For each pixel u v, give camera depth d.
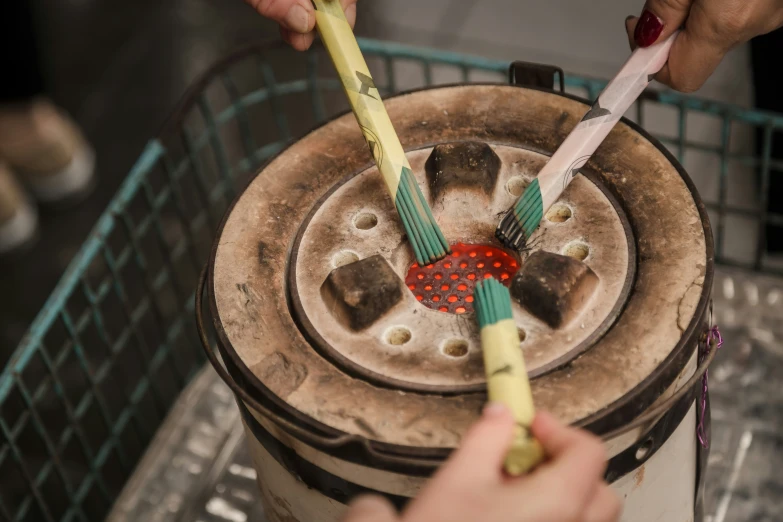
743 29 0.88
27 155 2.06
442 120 0.95
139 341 1.28
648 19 0.90
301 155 0.94
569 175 0.85
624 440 0.73
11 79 1.96
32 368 1.81
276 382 0.76
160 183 2.08
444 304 0.84
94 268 1.95
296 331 0.80
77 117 2.27
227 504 1.18
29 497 1.16
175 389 1.75
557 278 0.77
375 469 0.71
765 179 1.23
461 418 0.71
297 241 0.88
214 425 1.26
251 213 0.89
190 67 2.31
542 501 0.53
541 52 2.17
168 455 1.23
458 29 2.25
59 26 2.45
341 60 0.87
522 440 0.61
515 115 0.94
